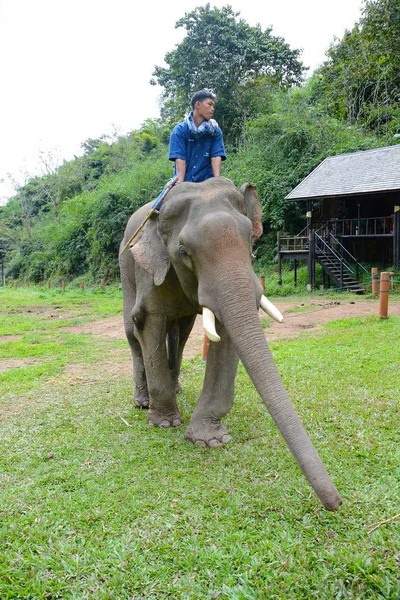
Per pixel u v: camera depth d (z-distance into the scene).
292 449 2.46
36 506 3.10
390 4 25.27
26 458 3.86
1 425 4.70
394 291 15.57
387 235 16.94
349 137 24.34
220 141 4.23
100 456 3.84
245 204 3.76
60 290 30.69
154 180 30.83
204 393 4.08
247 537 2.66
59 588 2.34
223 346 3.98
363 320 9.80
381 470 3.31
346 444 3.77
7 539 2.74
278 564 2.40
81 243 35.00
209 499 3.08
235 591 2.24
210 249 3.19
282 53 33.56
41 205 55.25
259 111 32.91
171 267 3.80
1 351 9.35
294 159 24.06
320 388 5.31
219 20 32.59
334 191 17.34
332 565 2.36
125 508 3.01
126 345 9.44
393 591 2.17
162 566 2.46
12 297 26.19
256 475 3.37
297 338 8.66
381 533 2.60
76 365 7.68
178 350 5.38
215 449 3.86
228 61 32.78
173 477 3.41
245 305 3.03
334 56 30.61
